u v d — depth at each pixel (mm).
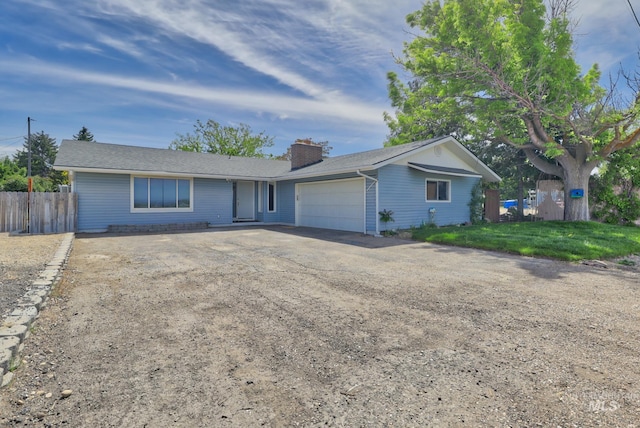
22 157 50281
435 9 15500
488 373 2562
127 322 3566
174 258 7293
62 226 12094
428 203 13906
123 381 2428
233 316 3779
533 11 13039
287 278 5562
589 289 4961
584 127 13680
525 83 13047
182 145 33906
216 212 15680
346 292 4762
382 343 3100
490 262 7000
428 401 2205
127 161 13734
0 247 7844
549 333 3334
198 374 2539
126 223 13367
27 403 2143
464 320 3684
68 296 4461
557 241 8836
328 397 2254
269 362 2734
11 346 2562
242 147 35312
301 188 16203
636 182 15414
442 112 17234
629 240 9406
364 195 12648
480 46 13375
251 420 2010
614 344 3082
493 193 17812
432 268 6402
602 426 1945
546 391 2318
